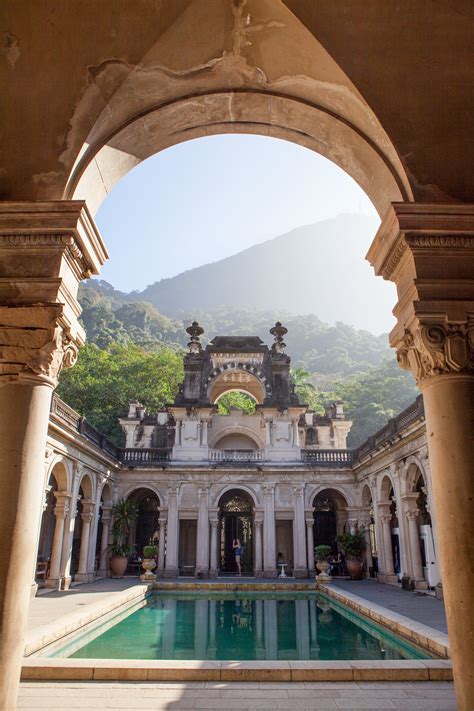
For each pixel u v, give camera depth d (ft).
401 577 69.72
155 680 23.95
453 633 15.17
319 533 102.37
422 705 20.39
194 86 20.68
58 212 17.97
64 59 18.99
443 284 17.69
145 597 64.95
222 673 24.13
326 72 19.49
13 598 15.25
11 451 16.38
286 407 98.22
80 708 19.95
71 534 66.54
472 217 18.10
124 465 92.79
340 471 94.17
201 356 102.89
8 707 14.56
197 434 96.89
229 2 18.04
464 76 19.19
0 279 17.65
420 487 75.77
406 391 198.49
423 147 19.16
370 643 36.86
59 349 17.85
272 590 73.51
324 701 20.93
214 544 90.74
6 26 18.60
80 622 38.24
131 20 18.58
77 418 67.72
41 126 19.24
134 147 22.09
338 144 22.31
